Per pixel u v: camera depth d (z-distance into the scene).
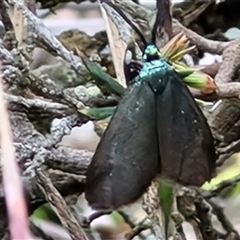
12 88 0.11
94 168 0.10
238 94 0.11
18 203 0.07
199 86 0.11
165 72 0.10
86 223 0.12
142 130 0.10
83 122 0.11
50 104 0.11
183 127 0.10
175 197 0.11
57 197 0.11
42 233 0.12
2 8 0.12
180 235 0.11
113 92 0.11
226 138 0.12
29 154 0.11
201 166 0.10
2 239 0.12
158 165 0.10
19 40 0.12
